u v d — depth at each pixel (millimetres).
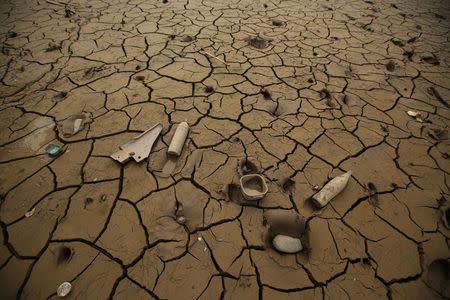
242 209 1610
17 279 1271
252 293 1277
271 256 1411
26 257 1347
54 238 1424
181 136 1970
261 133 2162
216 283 1300
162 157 1896
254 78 2824
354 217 1604
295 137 2145
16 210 1536
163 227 1500
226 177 1794
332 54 3369
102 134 2059
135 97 2461
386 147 2100
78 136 2025
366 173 1879
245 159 1935
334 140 2139
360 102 2574
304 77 2889
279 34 3795
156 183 1725
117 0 4727
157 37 3512
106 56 3059
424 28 4297
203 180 1766
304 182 1793
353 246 1471
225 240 1464
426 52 3561
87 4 4500
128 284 1276
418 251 1468
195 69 2908
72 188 1666
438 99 2684
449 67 3227
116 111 2289
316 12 4699
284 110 2443
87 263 1335
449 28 4332
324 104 2521
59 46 3207
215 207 1613
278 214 1599
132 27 3758
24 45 3207
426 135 2229
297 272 1358
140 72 2809
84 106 2318
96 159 1857
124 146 1900
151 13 4234
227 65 3010
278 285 1310
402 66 3201
